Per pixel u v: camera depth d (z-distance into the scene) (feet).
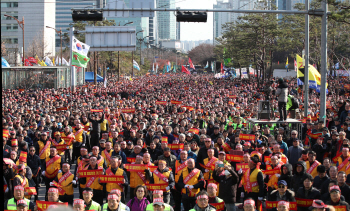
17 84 149.48
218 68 364.99
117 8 48.88
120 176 30.68
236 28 230.48
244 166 30.60
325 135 43.42
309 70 72.90
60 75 160.04
